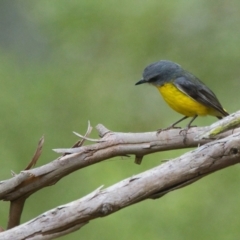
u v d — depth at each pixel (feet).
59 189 43.04
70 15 48.73
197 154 17.70
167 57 48.73
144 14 48.32
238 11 48.39
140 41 48.93
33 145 46.96
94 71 50.42
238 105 46.14
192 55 48.47
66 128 48.21
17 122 47.83
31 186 19.39
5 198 19.44
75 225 17.12
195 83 31.12
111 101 48.75
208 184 40.96
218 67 47.88
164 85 31.68
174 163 17.63
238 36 47.83
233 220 39.55
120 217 39.40
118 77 49.67
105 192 17.16
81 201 17.01
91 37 49.52
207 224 39.22
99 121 47.75
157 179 17.46
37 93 49.44
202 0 48.11
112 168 41.22
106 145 20.07
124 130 47.06
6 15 63.00
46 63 53.83
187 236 38.86
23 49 58.80
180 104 31.22
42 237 16.90
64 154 19.65
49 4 48.93
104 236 39.27
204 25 48.55
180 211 39.19
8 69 51.55
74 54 51.62
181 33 48.83
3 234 16.76
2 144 46.39
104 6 48.49
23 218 43.04
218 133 19.79
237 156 17.65
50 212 16.94
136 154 20.77
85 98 49.44
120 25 48.93
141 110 47.88
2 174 45.09
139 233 38.78
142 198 17.44
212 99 30.83
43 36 55.16
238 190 40.75
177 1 48.03
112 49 50.14
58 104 49.24
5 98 48.70
